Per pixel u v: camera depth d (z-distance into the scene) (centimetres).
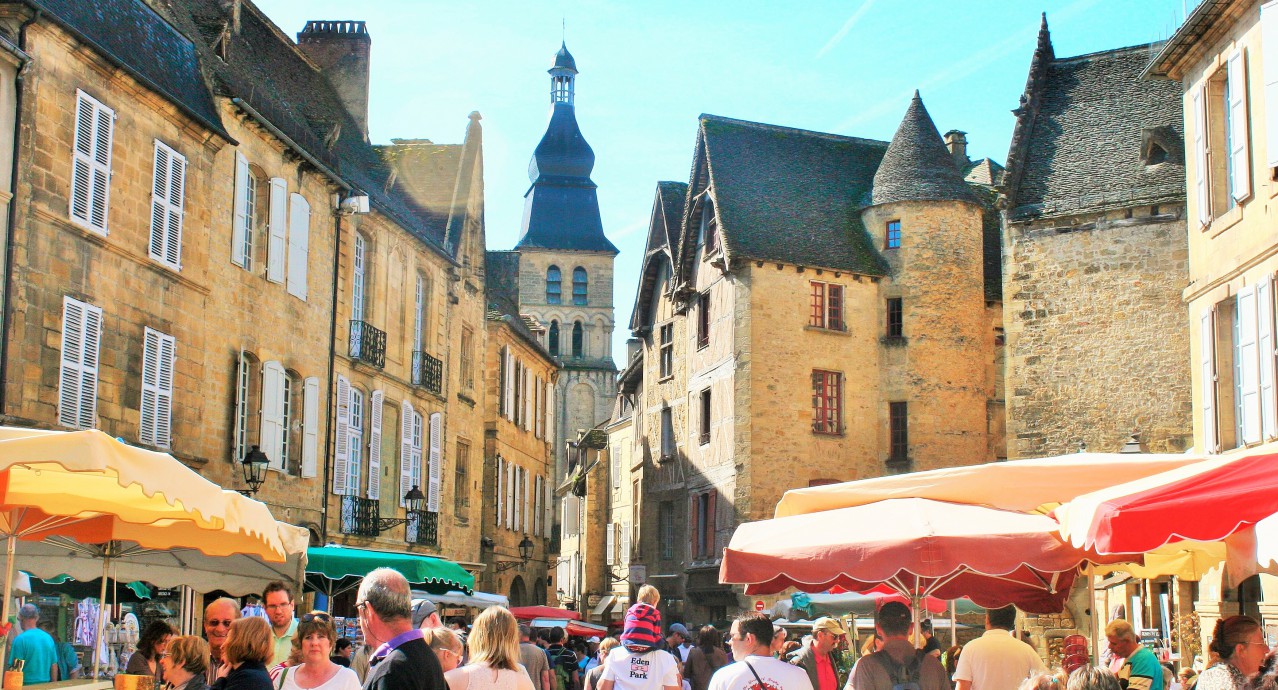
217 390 2402
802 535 1073
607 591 6172
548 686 1434
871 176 4512
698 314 4431
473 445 4009
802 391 4078
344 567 1855
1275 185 1906
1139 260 2981
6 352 1791
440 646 889
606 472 6494
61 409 1903
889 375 4178
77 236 1961
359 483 3067
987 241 4412
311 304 2823
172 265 2220
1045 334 3062
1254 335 1988
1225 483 795
